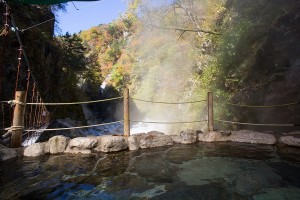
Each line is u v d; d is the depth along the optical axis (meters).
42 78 14.23
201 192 3.12
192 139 5.84
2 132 7.76
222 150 5.12
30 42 13.13
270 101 7.64
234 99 8.94
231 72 9.76
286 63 7.66
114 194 3.09
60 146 5.12
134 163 4.37
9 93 10.68
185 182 3.48
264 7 8.95
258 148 5.23
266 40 8.44
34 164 4.32
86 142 5.11
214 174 3.77
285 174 3.69
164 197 2.99
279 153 4.82
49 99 15.05
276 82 7.68
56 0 4.77
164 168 4.10
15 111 4.97
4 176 3.73
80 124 17.19
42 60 14.44
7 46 10.94
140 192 3.15
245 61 9.23
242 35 9.05
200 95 11.19
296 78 7.07
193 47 16.41
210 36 13.31
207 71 11.07
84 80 36.06
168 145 5.66
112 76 43.50
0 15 10.62
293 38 7.52
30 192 3.15
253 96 8.30
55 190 3.22
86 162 4.44
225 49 9.87
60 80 17.38
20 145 5.05
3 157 4.49
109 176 3.75
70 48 22.20
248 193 3.06
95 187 3.33
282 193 3.04
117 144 5.20
